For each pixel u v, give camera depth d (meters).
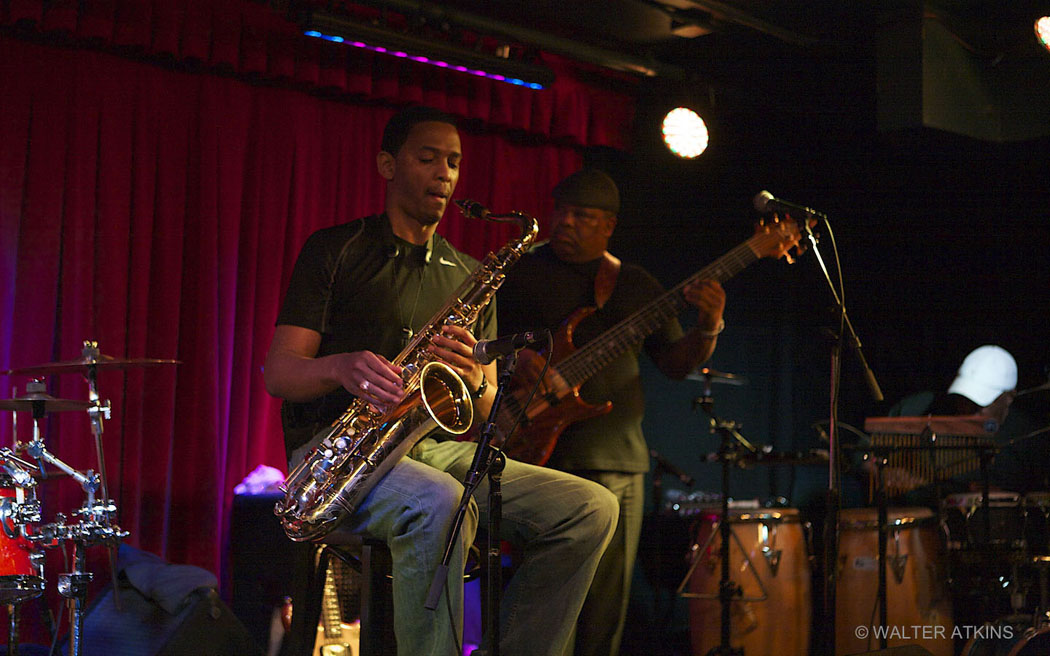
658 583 5.41
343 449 2.91
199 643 3.57
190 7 4.74
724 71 6.08
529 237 3.32
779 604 4.66
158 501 4.71
